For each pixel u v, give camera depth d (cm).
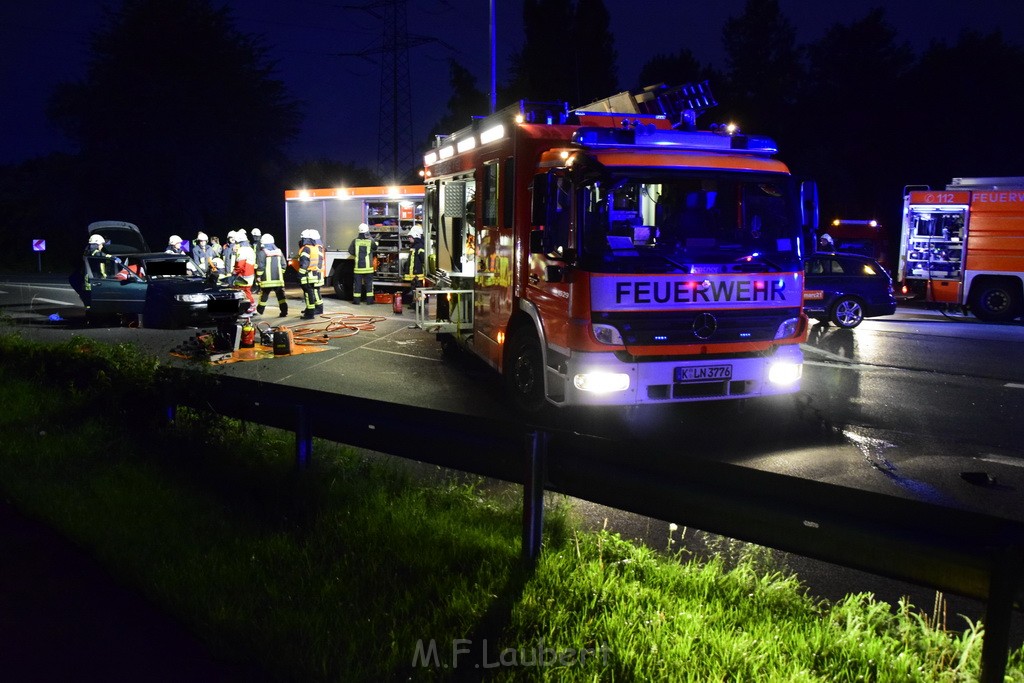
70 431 624
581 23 3397
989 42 3581
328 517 450
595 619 337
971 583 277
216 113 4725
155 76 4569
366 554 402
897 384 980
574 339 679
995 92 3503
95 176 4494
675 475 352
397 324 1535
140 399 647
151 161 4509
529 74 3469
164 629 331
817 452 680
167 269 1566
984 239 1683
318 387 939
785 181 721
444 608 346
